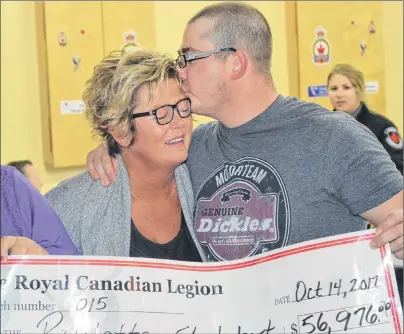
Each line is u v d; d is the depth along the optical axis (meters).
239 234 1.64
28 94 3.91
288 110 1.68
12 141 3.87
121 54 1.66
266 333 1.41
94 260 1.40
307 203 1.60
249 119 1.69
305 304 1.40
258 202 1.63
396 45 4.49
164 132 1.60
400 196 1.54
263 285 1.42
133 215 1.69
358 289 1.38
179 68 1.72
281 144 1.64
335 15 4.24
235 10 1.71
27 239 1.40
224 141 1.74
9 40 3.85
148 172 1.68
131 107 1.60
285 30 4.19
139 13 3.98
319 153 1.60
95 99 1.64
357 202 1.56
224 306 1.42
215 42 1.68
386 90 4.47
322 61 4.23
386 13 4.44
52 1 3.84
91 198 1.67
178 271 1.43
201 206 1.71
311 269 1.40
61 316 1.38
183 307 1.42
